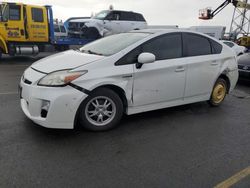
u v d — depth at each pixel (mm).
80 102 3859
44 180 2900
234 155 3666
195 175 3119
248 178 3104
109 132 4230
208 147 3881
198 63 5168
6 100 5664
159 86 4648
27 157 3344
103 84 4020
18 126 4250
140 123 4691
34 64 4465
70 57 4422
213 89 5742
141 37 4656
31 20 13164
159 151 3686
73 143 3779
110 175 3051
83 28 15039
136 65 4324
